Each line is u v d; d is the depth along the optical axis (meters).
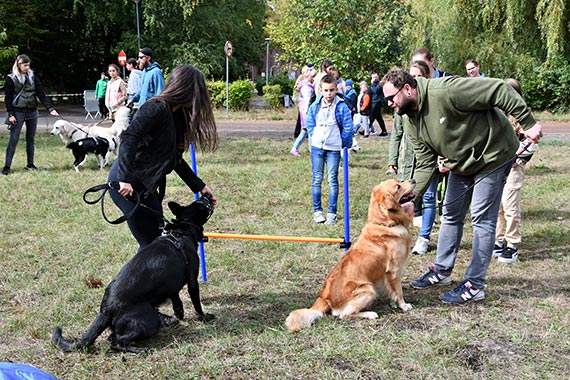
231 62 31.92
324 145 6.47
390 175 9.30
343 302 4.02
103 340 3.72
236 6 33.34
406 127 4.30
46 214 6.96
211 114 3.85
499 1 18.98
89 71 33.16
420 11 20.64
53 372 3.33
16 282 4.80
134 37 27.89
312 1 20.66
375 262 4.05
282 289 4.68
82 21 30.48
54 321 4.03
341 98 6.48
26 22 27.70
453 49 20.03
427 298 4.47
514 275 4.92
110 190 3.85
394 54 20.83
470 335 3.77
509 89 3.77
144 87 8.38
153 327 3.48
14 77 9.30
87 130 11.10
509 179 5.09
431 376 3.25
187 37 28.42
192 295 3.92
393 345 3.64
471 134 4.03
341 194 8.05
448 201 4.54
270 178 9.05
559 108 20.55
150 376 3.30
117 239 5.92
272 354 3.54
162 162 3.66
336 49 20.64
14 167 10.05
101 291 4.58
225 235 4.75
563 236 5.96
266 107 23.88
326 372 3.29
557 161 10.48
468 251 5.63
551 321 3.97
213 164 10.33
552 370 3.31
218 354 3.54
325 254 5.53
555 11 17.66
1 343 3.72
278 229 6.41
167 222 3.88
